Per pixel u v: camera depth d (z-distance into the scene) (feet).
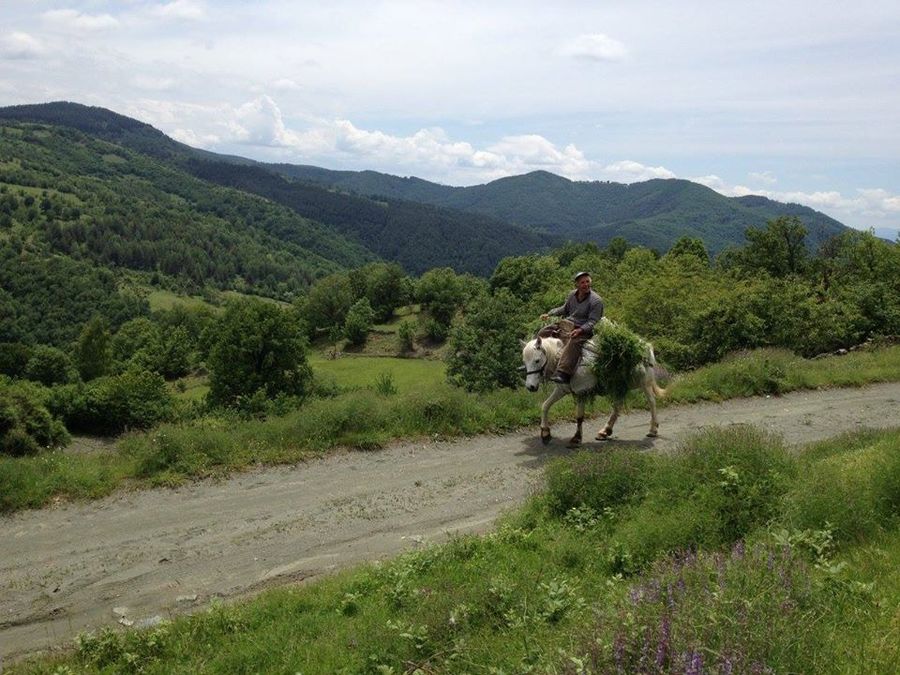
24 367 305.73
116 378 149.79
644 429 47.06
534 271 282.56
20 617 23.67
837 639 13.89
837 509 22.02
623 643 12.67
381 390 73.87
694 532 22.62
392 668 16.92
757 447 28.43
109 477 35.94
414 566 24.40
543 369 42.96
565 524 27.55
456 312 389.19
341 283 456.86
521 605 19.54
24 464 35.42
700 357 83.35
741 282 91.81
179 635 21.33
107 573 26.71
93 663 20.12
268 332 164.86
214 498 34.27
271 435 41.96
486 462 40.06
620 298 105.50
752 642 12.55
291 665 18.81
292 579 26.13
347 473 38.11
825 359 75.77
